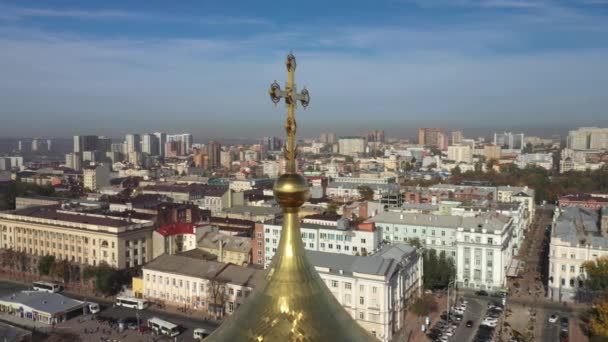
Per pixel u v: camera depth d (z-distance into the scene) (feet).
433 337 370.32
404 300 405.59
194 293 435.94
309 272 51.49
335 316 50.31
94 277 493.36
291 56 51.34
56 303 416.26
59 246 547.08
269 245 513.04
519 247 650.43
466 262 488.85
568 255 444.96
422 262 458.91
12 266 572.10
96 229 517.96
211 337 51.49
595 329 354.33
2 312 419.74
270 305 49.11
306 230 519.60
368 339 51.93
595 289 415.44
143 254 535.19
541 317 407.64
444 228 531.50
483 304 442.91
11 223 583.17
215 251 530.68
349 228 515.09
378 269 367.86
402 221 554.05
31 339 346.74
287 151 52.29
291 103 51.52
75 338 362.74
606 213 590.96
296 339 46.98
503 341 360.28
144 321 407.03
